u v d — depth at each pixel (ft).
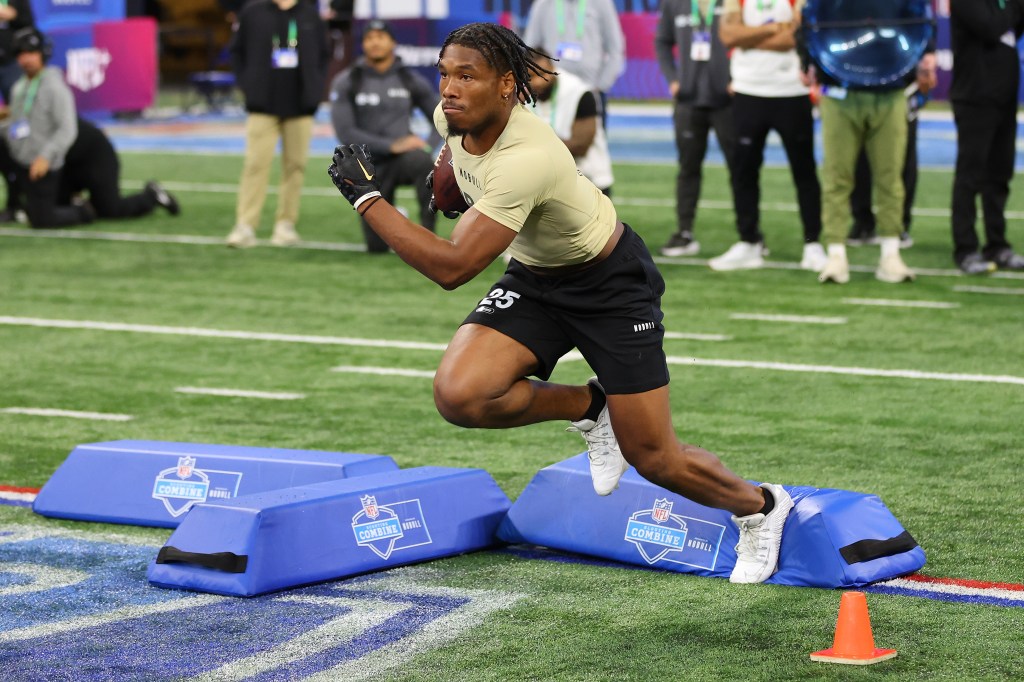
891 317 52.01
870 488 31.73
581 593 25.59
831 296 56.18
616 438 24.71
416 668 21.98
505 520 28.66
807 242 62.28
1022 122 124.57
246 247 70.90
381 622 24.09
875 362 44.93
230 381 43.47
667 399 24.44
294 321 53.01
